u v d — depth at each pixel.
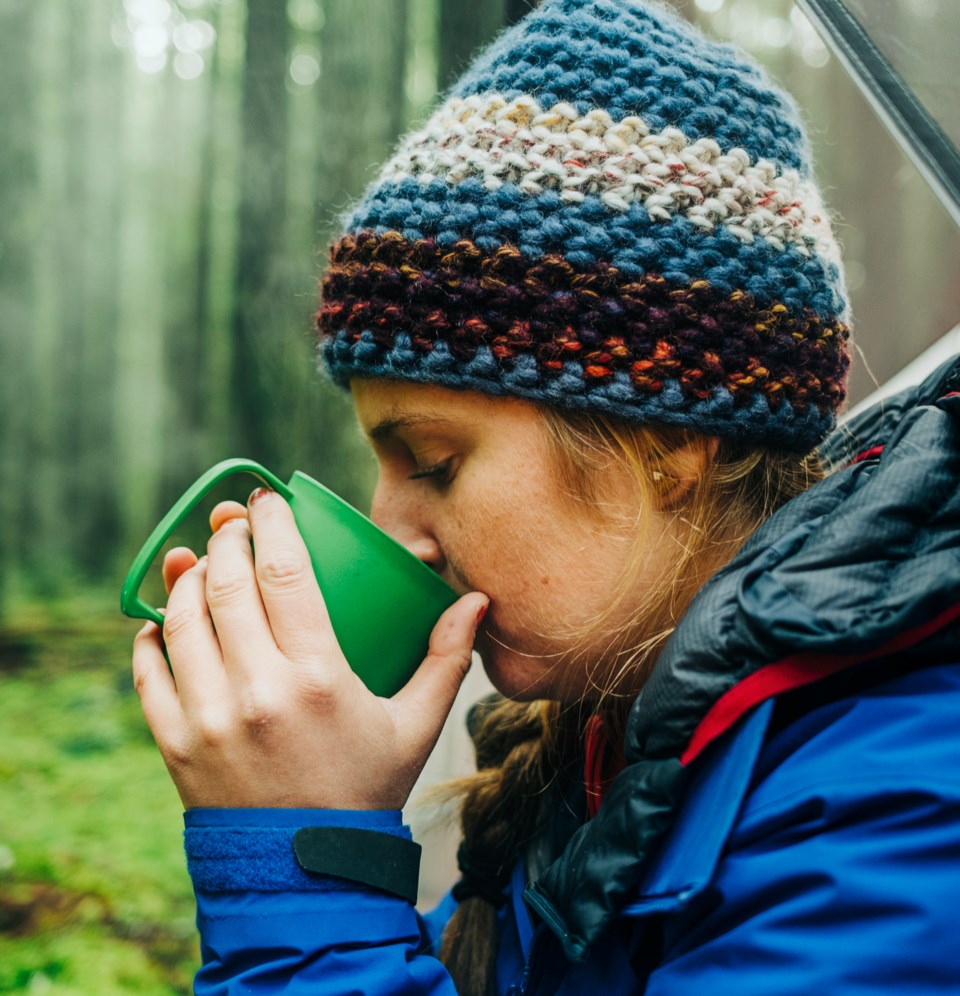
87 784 4.99
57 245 13.15
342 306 0.83
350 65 5.94
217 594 0.79
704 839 0.59
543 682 0.84
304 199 7.41
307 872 0.71
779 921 0.55
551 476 0.78
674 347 0.74
